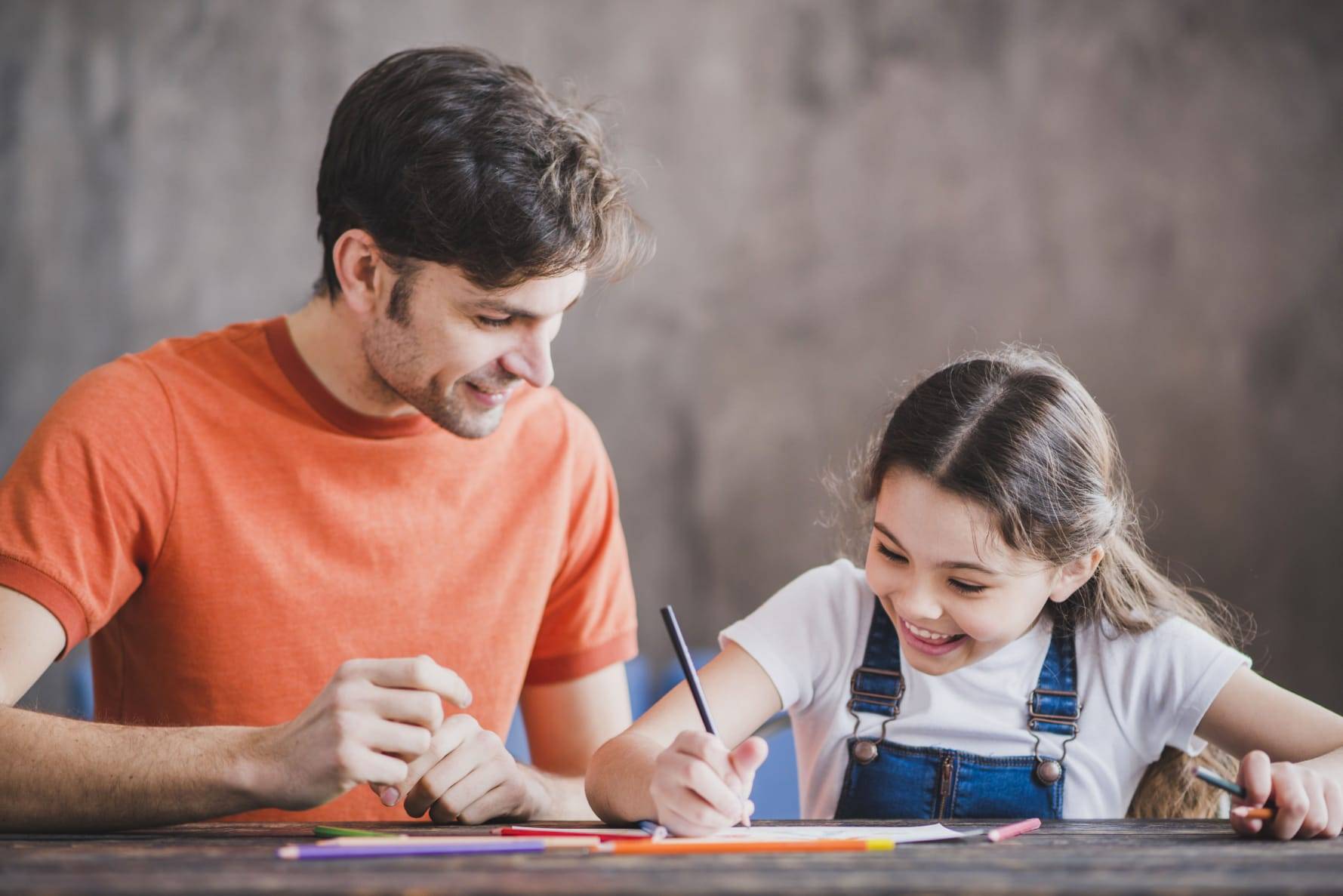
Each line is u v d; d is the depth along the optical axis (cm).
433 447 137
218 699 129
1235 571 400
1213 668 122
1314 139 406
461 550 139
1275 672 397
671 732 116
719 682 123
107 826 102
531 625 143
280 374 134
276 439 132
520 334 123
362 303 125
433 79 121
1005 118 414
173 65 416
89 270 414
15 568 116
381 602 135
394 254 120
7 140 412
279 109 418
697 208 418
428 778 115
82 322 414
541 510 144
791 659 125
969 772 121
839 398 416
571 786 134
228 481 130
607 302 415
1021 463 112
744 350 418
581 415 153
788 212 419
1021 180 413
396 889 64
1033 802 121
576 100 136
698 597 415
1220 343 406
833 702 127
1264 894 66
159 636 130
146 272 416
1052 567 115
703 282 418
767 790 198
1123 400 406
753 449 416
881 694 125
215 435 130
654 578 414
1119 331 407
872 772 123
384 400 133
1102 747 123
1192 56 409
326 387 133
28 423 411
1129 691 123
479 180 116
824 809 126
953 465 111
